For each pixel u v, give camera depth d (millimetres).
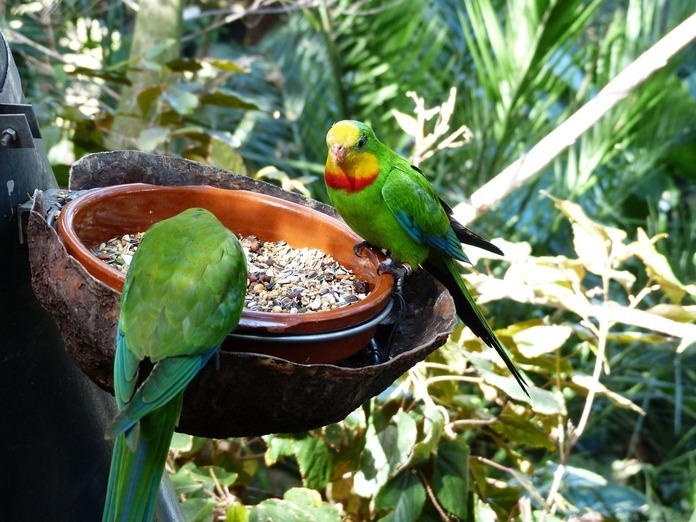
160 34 2713
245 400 1630
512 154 2949
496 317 2977
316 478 2139
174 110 2453
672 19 3041
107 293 1631
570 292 2158
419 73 3064
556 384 2271
